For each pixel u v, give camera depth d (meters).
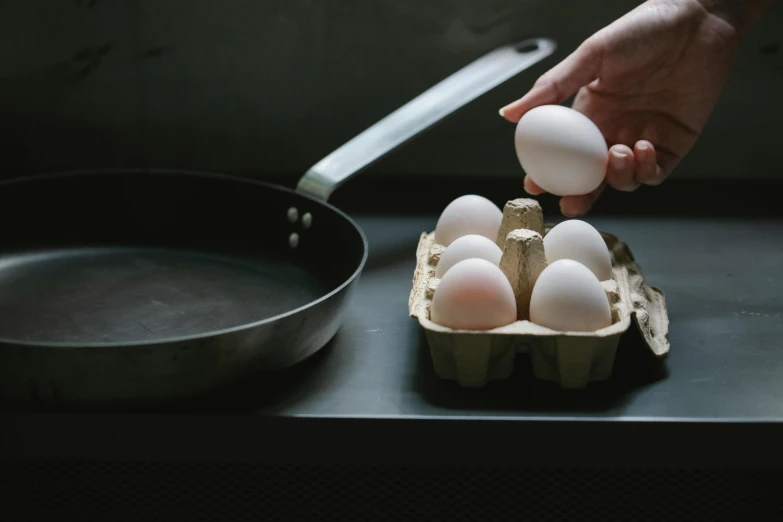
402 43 0.98
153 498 0.71
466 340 0.67
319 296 0.81
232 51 0.98
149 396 0.65
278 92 0.99
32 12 0.96
